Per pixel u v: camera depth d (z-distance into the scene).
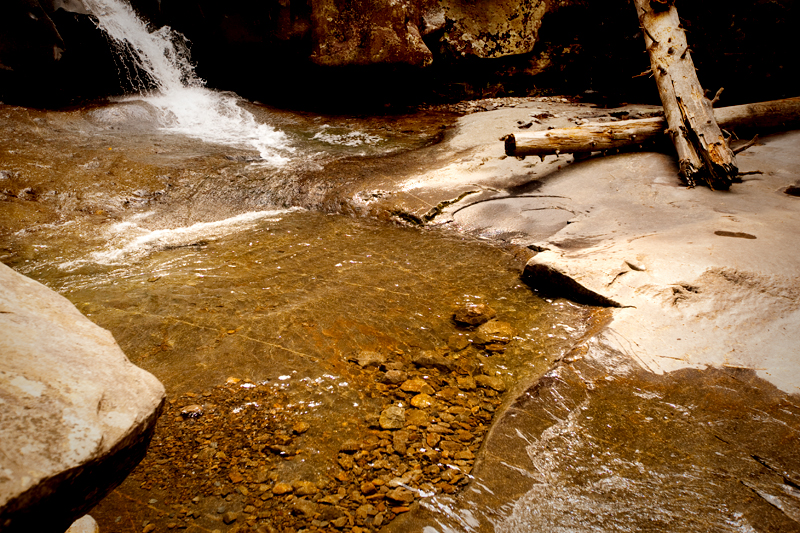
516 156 6.69
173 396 2.94
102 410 1.36
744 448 2.50
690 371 3.08
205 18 10.47
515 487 2.32
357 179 6.96
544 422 2.72
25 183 6.09
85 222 5.65
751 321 3.39
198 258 4.98
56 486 1.13
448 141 8.48
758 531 2.05
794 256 3.96
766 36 10.20
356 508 2.21
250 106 10.56
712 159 5.84
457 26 11.67
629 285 3.92
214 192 6.57
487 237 5.63
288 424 2.74
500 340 3.61
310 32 10.52
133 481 2.32
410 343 3.58
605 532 2.07
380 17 10.58
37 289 1.80
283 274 4.66
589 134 6.73
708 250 4.14
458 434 2.70
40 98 8.77
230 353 3.38
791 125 7.68
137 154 7.30
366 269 4.81
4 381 1.28
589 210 5.72
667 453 2.49
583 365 3.17
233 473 2.39
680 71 6.73
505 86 12.36
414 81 11.50
